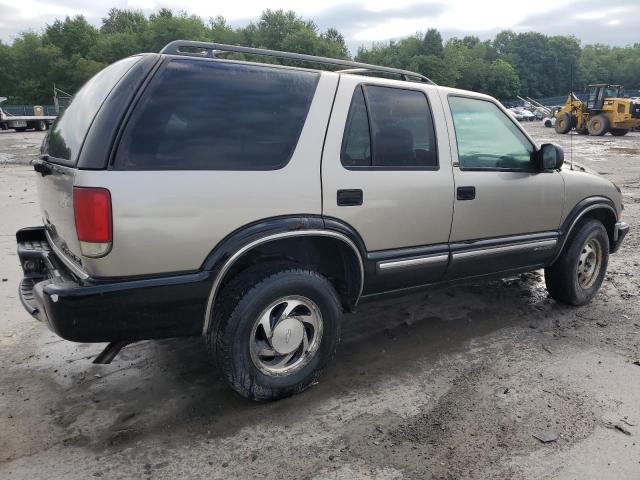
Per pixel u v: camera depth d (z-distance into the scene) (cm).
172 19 8506
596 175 499
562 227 459
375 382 350
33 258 334
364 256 340
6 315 456
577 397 332
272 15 9219
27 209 914
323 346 332
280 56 321
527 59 10088
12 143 2561
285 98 311
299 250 342
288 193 302
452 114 386
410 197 353
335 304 331
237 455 275
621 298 518
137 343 404
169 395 331
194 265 279
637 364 377
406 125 359
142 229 262
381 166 343
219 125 287
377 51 9775
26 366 369
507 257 421
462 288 541
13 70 8019
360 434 293
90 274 263
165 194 266
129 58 300
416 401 327
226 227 284
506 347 404
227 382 306
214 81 290
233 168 287
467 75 9506
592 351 398
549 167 427
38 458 271
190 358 380
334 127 323
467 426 301
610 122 2638
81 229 256
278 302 308
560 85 9669
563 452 278
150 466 266
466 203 384
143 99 268
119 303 264
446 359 384
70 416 309
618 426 301
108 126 261
